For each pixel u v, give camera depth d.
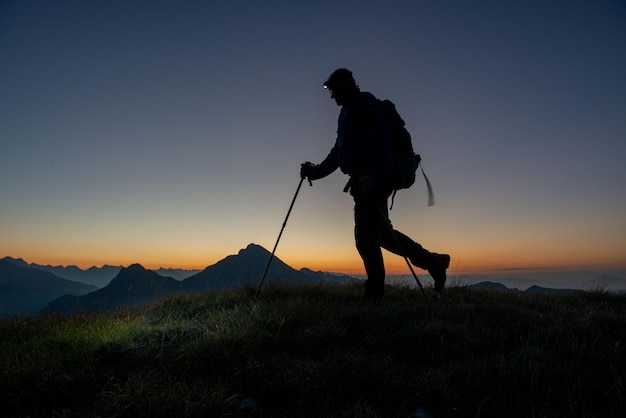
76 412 1.61
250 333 2.25
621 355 2.20
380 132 2.82
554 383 1.78
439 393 1.66
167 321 2.76
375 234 3.06
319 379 1.74
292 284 4.04
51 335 2.67
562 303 3.82
